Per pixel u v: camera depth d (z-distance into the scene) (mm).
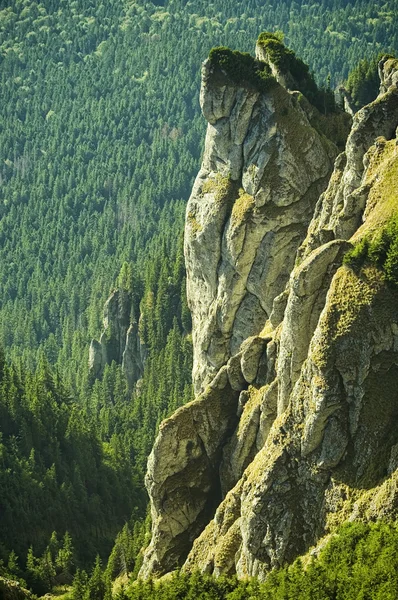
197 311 180875
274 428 133625
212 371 175500
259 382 151625
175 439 153750
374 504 119188
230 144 171500
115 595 143000
